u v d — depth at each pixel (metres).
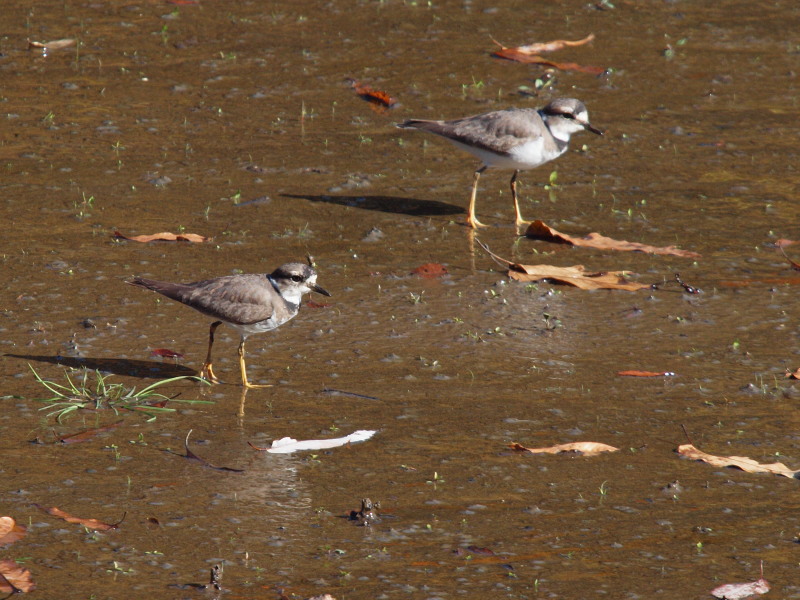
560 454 10.02
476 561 8.16
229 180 17.95
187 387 11.31
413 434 10.37
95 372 11.51
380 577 7.89
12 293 13.50
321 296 13.94
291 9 25.91
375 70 22.75
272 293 11.37
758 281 14.67
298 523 8.66
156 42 23.78
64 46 23.38
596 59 23.70
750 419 10.80
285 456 9.86
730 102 21.98
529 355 12.36
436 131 16.81
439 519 8.78
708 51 24.42
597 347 12.62
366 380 11.59
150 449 9.91
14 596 7.50
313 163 18.81
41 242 15.23
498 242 16.09
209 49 23.55
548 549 8.37
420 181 18.44
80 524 8.52
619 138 20.33
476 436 10.35
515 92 21.91
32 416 10.47
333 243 15.78
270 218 16.56
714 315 13.59
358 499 9.10
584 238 16.02
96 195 17.05
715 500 9.20
